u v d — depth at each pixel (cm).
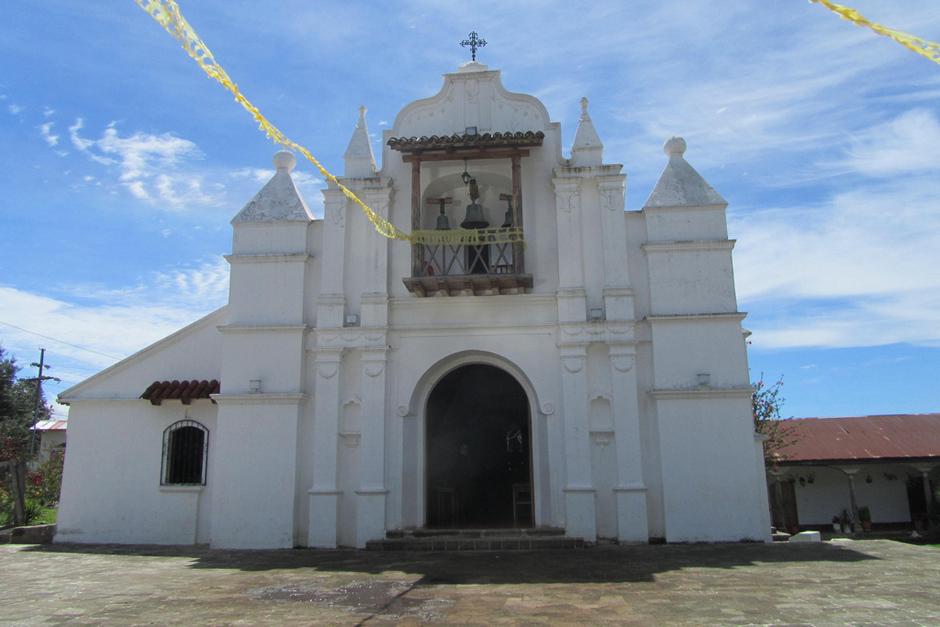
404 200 1585
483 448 1873
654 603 823
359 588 953
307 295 1554
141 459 1571
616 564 1130
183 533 1527
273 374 1505
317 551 1377
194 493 1541
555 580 993
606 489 1412
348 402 1490
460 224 1641
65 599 893
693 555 1218
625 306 1465
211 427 1570
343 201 1576
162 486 1550
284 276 1554
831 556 1192
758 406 2397
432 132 1616
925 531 2562
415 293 1503
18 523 2011
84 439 1591
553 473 1427
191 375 1620
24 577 1080
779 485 2680
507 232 1486
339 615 780
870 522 2666
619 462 1405
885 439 2770
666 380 1434
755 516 1374
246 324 1527
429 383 1541
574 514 1387
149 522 1539
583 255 1505
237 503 1449
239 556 1318
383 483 1437
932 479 2705
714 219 1504
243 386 1501
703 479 1392
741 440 1404
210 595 912
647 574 1032
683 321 1455
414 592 916
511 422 1880
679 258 1490
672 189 1526
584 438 1420
